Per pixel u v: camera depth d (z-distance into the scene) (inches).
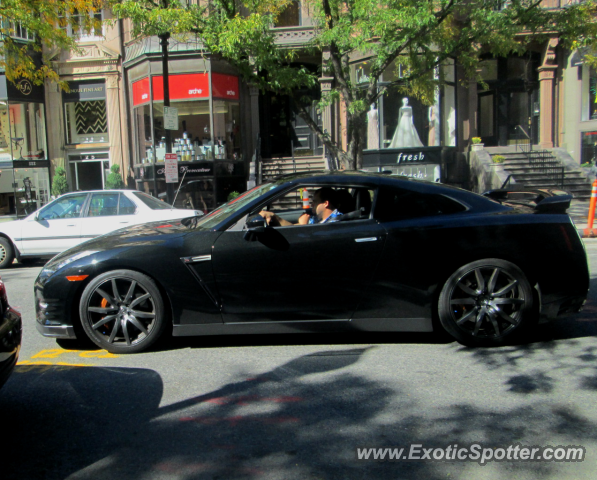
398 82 499.5
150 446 117.0
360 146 494.9
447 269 176.2
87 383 154.4
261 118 828.0
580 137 783.7
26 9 482.3
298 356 174.7
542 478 104.0
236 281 174.9
